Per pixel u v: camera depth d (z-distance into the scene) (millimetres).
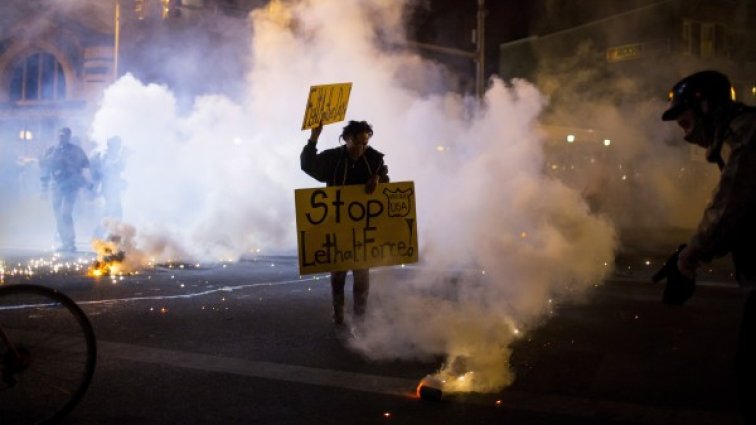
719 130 2996
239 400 4715
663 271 3178
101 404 4598
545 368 5516
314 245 6172
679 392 4969
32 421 4297
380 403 4695
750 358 2963
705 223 2898
